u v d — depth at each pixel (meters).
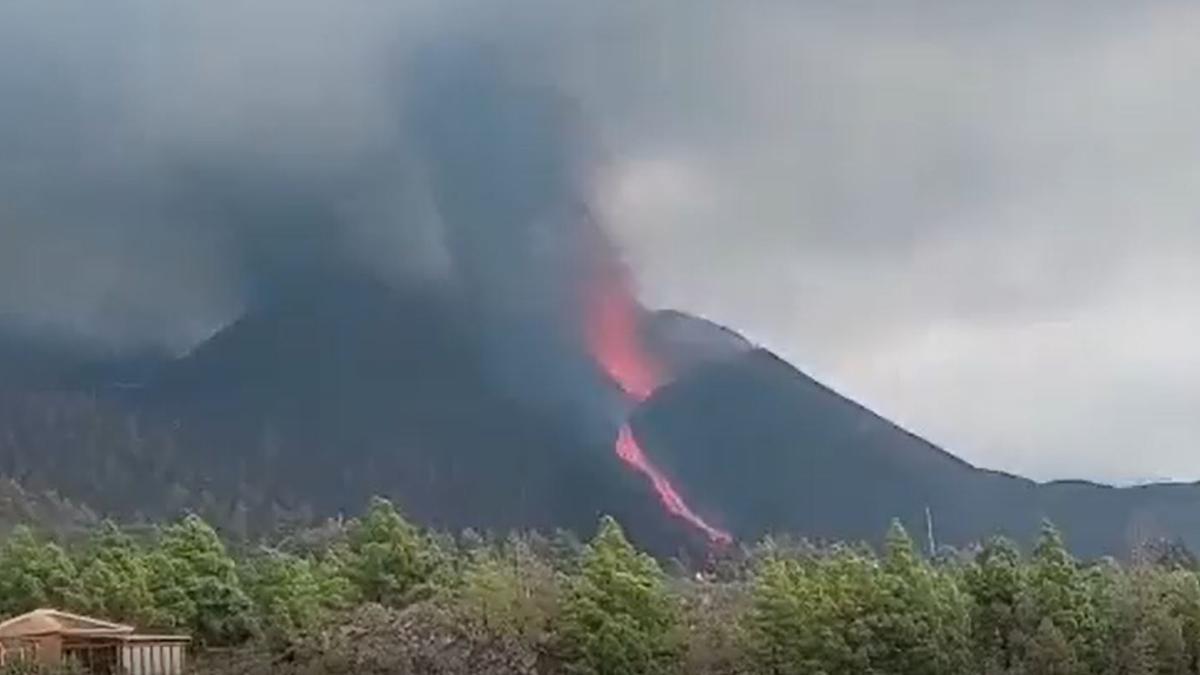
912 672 84.69
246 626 86.31
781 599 85.19
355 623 81.81
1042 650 87.62
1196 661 92.19
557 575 93.06
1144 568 103.75
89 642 73.50
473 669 77.88
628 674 81.50
